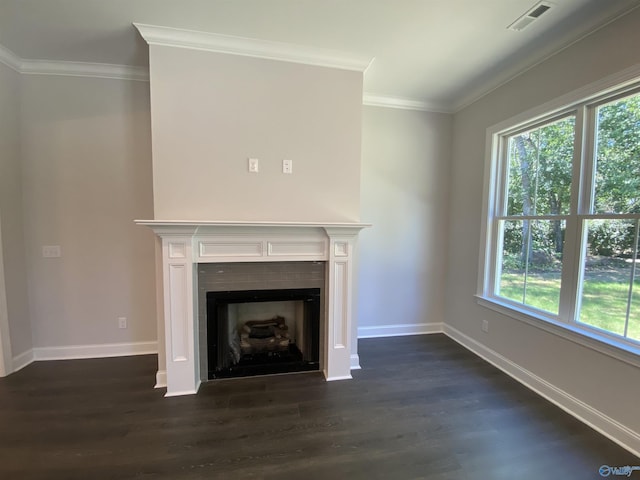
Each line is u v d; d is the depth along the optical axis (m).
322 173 2.48
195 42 2.19
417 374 2.60
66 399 2.16
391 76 2.77
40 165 2.61
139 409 2.06
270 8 1.88
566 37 2.10
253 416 2.00
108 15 1.96
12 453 1.66
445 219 3.53
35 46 2.33
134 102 2.71
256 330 2.78
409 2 1.82
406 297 3.50
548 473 1.58
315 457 1.66
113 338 2.84
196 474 1.54
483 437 1.84
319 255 2.50
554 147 2.34
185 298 2.24
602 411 1.89
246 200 2.37
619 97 1.88
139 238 2.81
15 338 2.54
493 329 2.82
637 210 1.81
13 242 2.51
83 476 1.52
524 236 2.61
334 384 2.43
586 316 2.08
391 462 1.64
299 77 2.40
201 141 2.27
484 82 2.87
